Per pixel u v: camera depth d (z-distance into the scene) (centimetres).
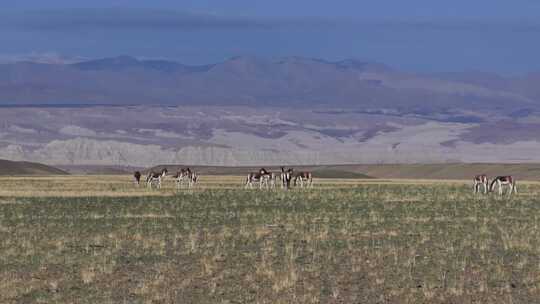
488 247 5328
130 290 4131
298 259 4916
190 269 4625
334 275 4475
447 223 6688
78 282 4288
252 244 5466
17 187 11950
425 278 4397
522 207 8306
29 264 4716
